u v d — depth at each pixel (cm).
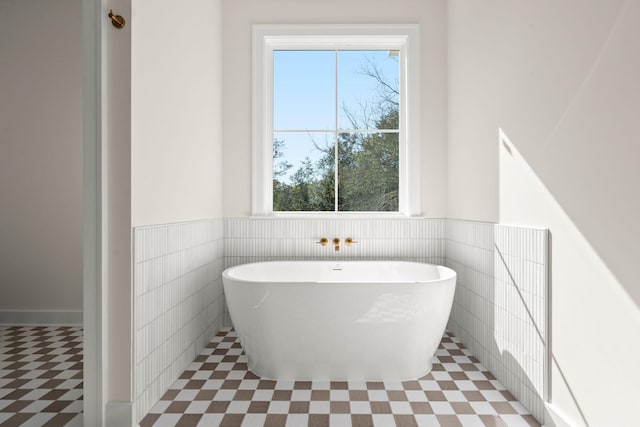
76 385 223
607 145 138
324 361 228
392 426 180
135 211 184
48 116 341
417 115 322
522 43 198
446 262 321
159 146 210
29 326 338
